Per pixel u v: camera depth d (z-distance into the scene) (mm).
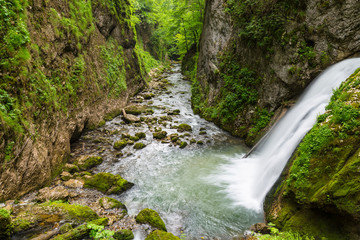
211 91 14703
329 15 8164
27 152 5703
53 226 4547
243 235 5047
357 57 7453
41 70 7273
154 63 35250
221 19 14570
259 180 6789
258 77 10766
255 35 10227
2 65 5418
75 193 6285
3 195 4895
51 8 8711
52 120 7340
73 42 10180
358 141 4109
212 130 12234
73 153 9000
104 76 13539
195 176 7766
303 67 8773
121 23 17875
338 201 3729
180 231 5199
